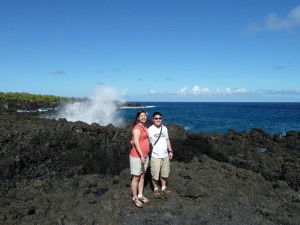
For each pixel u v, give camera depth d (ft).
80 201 27.48
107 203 26.27
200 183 31.27
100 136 45.50
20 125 45.93
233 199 29.30
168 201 27.50
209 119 167.84
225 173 35.45
